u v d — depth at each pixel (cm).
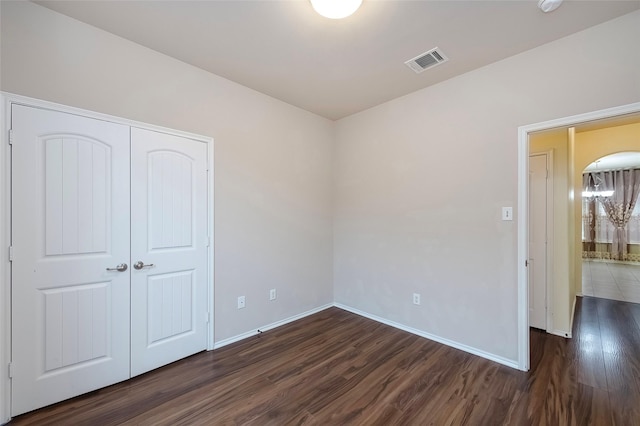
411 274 310
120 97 217
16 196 177
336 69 262
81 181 200
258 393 204
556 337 294
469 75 265
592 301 418
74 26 197
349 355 259
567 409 185
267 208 317
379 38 216
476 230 261
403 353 263
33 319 183
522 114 234
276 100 326
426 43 223
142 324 228
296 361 248
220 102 276
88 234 203
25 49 180
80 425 172
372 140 350
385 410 186
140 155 227
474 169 262
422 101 301
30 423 173
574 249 395
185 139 253
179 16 194
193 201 258
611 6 181
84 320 201
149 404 192
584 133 429
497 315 249
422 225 301
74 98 197
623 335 298
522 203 234
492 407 188
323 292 384
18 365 178
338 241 392
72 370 196
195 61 250
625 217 776
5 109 173
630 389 205
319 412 185
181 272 251
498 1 177
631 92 189
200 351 263
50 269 188
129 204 221
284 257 336
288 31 209
